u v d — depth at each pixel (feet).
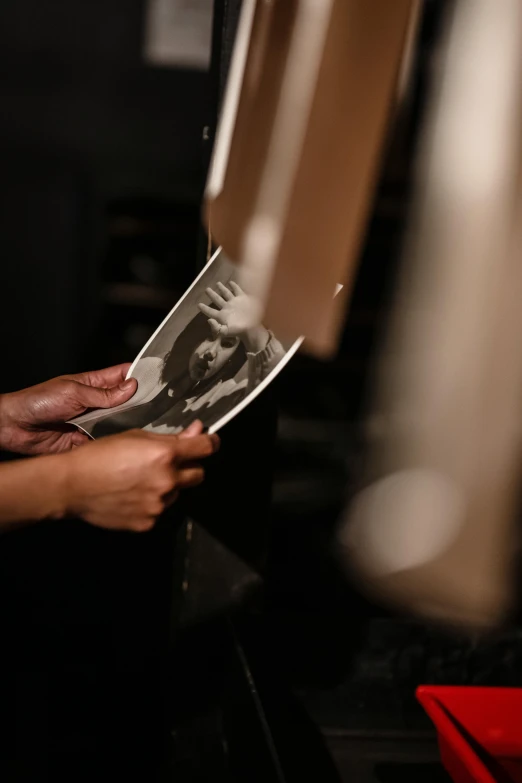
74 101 12.03
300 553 7.93
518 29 1.04
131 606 6.24
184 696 3.14
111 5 11.55
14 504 2.08
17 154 12.16
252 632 3.19
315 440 10.66
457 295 1.01
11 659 5.54
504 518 1.02
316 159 1.53
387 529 1.04
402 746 2.73
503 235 0.99
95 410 2.71
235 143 1.65
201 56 11.92
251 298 1.73
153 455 2.03
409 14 1.49
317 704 2.91
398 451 1.04
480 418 1.01
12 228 12.31
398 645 3.21
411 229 1.04
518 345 0.99
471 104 1.04
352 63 1.50
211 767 2.80
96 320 12.86
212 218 1.68
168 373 2.49
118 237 11.73
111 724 4.69
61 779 4.07
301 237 1.56
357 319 9.79
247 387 2.23
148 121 12.21
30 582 6.66
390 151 1.58
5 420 2.88
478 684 3.13
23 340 12.73
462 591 1.02
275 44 1.57
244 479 3.14
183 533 3.15
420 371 1.03
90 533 7.51
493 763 2.37
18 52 11.70
